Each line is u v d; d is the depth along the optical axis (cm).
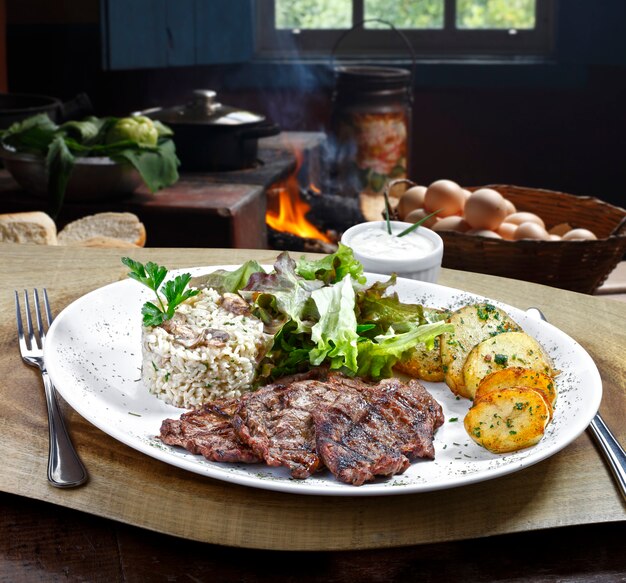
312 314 78
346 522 58
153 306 75
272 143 227
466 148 264
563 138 259
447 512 59
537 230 120
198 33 243
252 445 62
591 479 63
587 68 250
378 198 212
